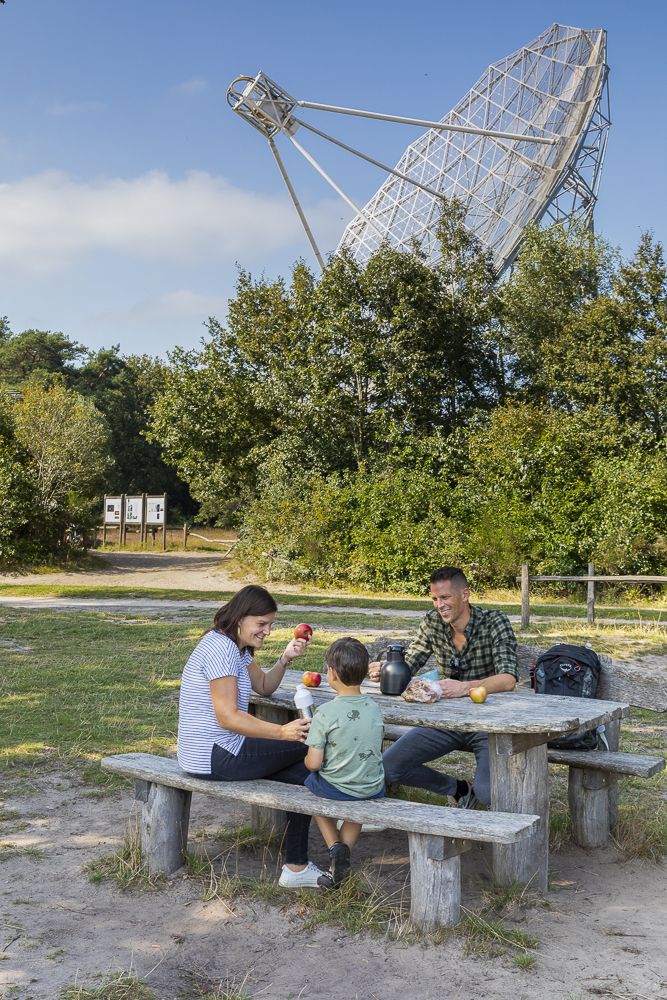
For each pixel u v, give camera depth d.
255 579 21.84
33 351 67.94
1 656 9.64
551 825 4.62
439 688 4.11
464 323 27.84
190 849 4.22
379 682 4.48
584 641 11.51
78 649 10.33
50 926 3.34
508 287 31.25
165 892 3.68
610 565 19.02
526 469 21.53
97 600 16.95
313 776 3.64
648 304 27.95
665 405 26.50
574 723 3.55
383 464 24.42
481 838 3.06
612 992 2.84
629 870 4.05
